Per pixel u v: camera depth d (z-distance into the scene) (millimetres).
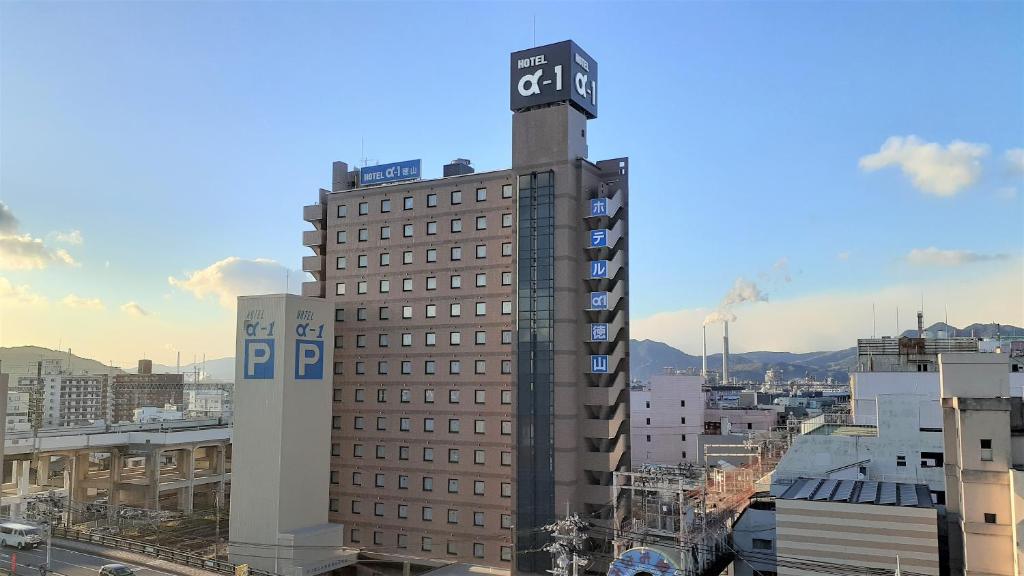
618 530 68250
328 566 78500
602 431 76188
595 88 84812
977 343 109125
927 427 81188
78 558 80812
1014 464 54562
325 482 83562
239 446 80438
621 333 81750
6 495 128750
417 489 84562
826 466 83750
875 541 59438
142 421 183375
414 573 82625
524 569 75375
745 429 162500
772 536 78500
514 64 82250
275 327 80688
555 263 77562
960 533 57312
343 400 90688
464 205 85688
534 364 77500
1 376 103625
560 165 78500
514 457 77875
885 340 112562
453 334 84500
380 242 90750
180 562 79750
